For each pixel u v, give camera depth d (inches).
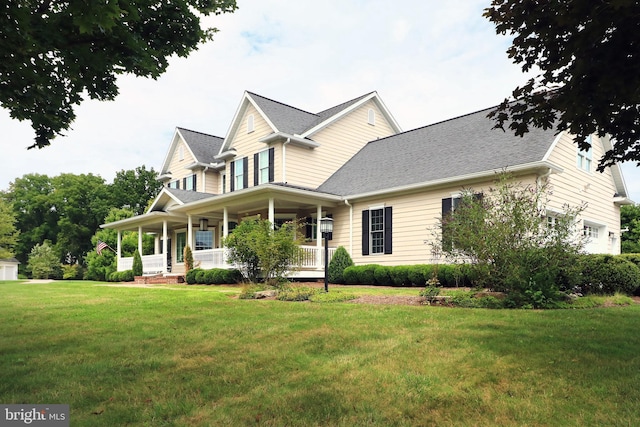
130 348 214.8
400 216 600.1
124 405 139.7
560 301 334.0
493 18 194.9
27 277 1884.8
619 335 217.3
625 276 398.6
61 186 1975.9
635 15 153.7
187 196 795.4
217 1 243.8
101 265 1201.4
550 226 349.4
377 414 129.7
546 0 174.2
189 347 214.5
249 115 824.3
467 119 699.4
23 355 203.8
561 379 155.6
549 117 201.6
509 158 508.1
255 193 616.4
